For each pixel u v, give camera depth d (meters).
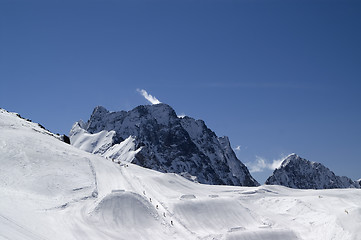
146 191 92.31
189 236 68.81
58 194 72.88
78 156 100.19
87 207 69.62
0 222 43.31
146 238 64.00
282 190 119.06
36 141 101.25
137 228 66.75
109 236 60.12
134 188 91.88
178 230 71.00
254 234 71.94
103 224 64.50
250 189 117.44
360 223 73.38
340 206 94.88
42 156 90.94
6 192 65.19
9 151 88.19
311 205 96.31
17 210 55.81
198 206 82.06
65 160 93.00
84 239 54.69
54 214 61.09
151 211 73.56
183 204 82.06
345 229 72.88
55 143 109.81
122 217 68.25
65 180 80.06
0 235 36.59
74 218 62.69
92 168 94.31
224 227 76.69
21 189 70.88
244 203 98.81
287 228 78.38
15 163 82.81
